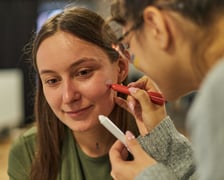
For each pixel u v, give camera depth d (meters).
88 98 0.75
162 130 0.72
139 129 0.75
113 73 0.78
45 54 0.74
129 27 0.50
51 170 0.88
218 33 0.44
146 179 0.59
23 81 3.51
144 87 0.77
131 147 0.66
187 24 0.45
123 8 0.49
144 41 0.49
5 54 3.96
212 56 0.44
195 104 0.43
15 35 3.96
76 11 0.78
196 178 0.70
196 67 0.46
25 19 3.92
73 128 0.78
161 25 0.46
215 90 0.40
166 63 0.48
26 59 0.95
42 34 0.74
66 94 0.74
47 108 0.86
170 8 0.45
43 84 0.78
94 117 0.77
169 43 0.47
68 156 0.88
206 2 0.43
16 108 3.46
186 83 0.49
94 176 0.86
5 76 3.39
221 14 0.43
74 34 0.73
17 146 0.94
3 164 2.63
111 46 0.74
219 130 0.39
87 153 0.86
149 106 0.72
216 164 0.39
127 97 0.79
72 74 0.74
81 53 0.73
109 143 0.85
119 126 0.85
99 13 0.78
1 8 3.92
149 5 0.46
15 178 0.93
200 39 0.44
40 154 0.88
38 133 0.89
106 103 0.77
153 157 0.70
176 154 0.72
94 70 0.75
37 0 3.92
